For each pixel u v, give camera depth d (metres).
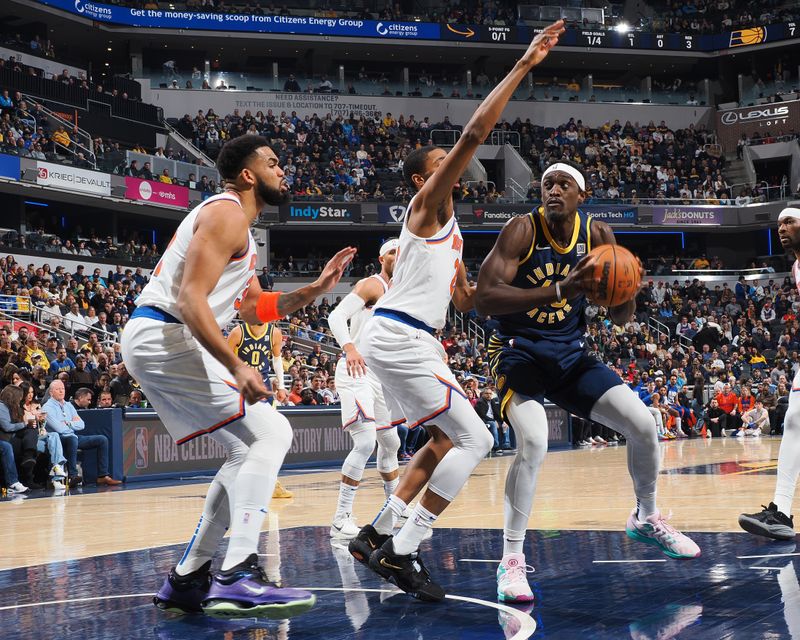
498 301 3.56
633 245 32.72
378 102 31.23
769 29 33.28
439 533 5.50
